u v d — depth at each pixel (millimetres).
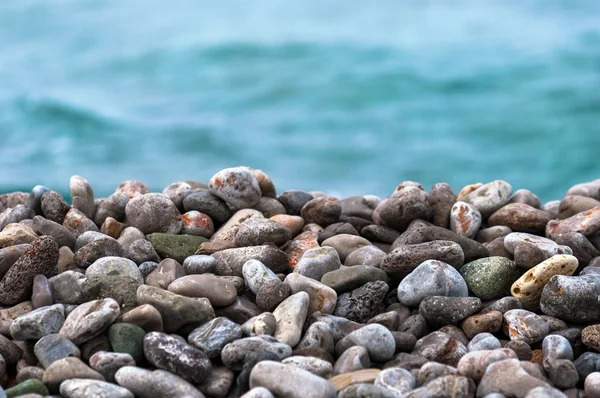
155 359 3520
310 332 3787
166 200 4922
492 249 4715
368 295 4156
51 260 4223
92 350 3668
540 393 3209
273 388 3283
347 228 5031
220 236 4793
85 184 5199
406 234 4699
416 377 3516
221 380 3535
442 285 4113
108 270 4137
